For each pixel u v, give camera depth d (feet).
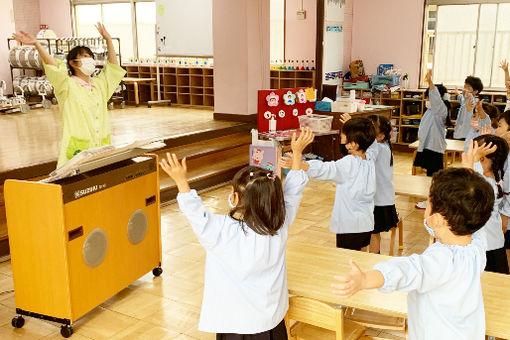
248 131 28.25
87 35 43.50
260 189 6.50
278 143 19.39
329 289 7.70
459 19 31.12
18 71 40.24
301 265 8.56
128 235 11.78
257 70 28.48
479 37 30.76
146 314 11.27
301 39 33.58
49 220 9.92
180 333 10.49
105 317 11.14
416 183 14.67
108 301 11.84
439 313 5.54
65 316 10.27
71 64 11.82
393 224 13.12
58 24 43.57
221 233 6.61
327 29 30.83
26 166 17.12
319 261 8.71
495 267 9.89
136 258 12.16
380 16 32.83
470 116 23.09
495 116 18.75
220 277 6.81
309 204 19.97
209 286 6.91
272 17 34.88
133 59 40.47
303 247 9.33
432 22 31.86
